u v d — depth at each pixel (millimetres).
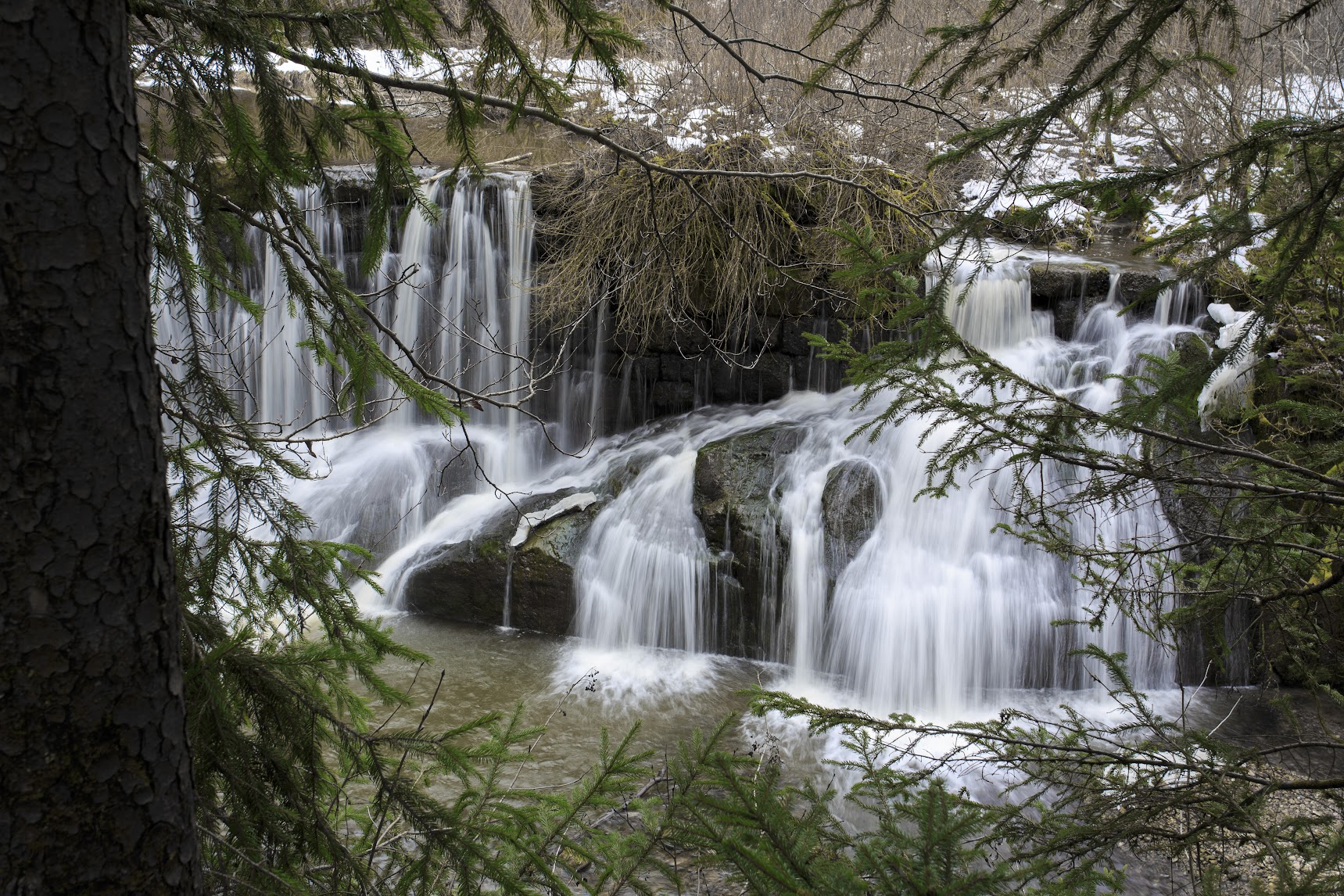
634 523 8164
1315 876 1833
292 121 2127
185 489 2287
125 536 1525
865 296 2918
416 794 2244
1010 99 9031
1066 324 8602
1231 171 2268
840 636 7285
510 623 8008
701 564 7727
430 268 9562
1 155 1344
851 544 7449
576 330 9641
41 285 1391
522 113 2635
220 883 1950
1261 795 2377
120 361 1494
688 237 8867
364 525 8852
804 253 8828
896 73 9203
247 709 2184
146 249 1553
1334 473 2947
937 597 7105
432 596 8188
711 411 9477
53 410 1423
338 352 2531
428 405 2639
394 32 2203
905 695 7043
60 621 1463
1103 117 2346
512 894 2166
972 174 9742
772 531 7617
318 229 9219
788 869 1965
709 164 8852
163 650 1610
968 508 7234
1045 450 2523
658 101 9641
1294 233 2219
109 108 1438
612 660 7465
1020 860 2533
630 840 2736
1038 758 2834
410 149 2398
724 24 9359
